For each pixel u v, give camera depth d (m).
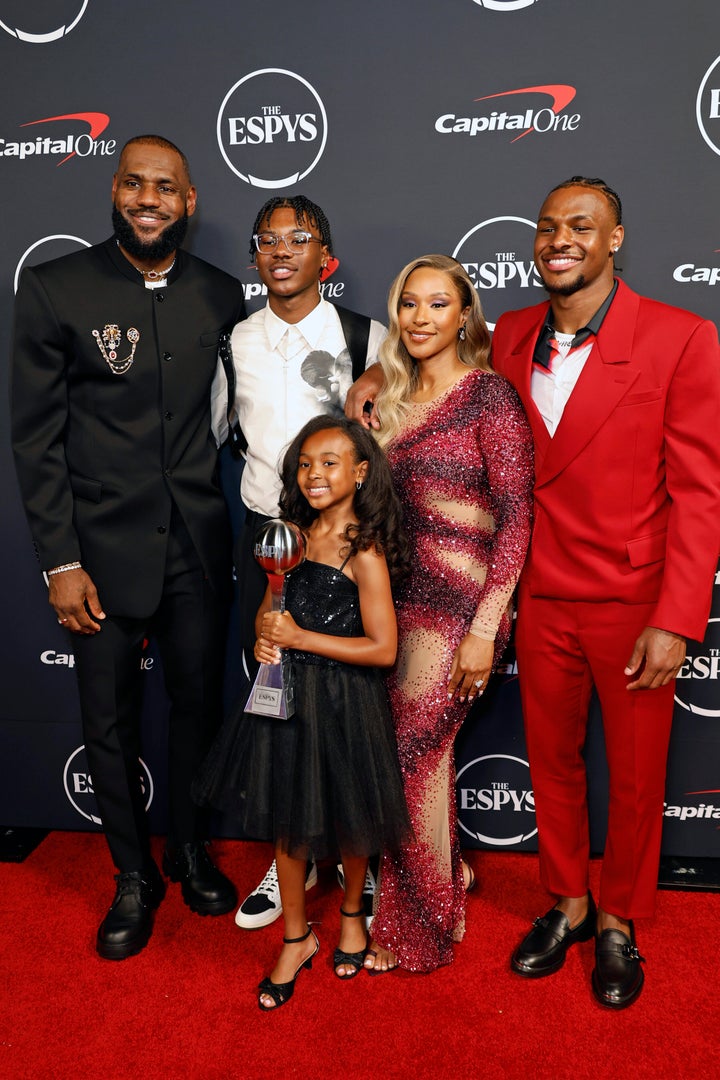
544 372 1.97
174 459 2.15
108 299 2.06
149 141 2.05
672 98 2.22
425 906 2.04
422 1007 1.96
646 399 1.84
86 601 2.12
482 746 2.56
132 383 2.07
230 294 2.23
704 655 2.45
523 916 2.29
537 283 2.35
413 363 2.07
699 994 1.99
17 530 2.58
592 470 1.88
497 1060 1.81
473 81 2.27
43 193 2.42
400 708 2.04
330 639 1.89
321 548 1.96
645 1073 1.77
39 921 2.28
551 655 2.03
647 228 2.29
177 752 2.38
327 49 2.29
